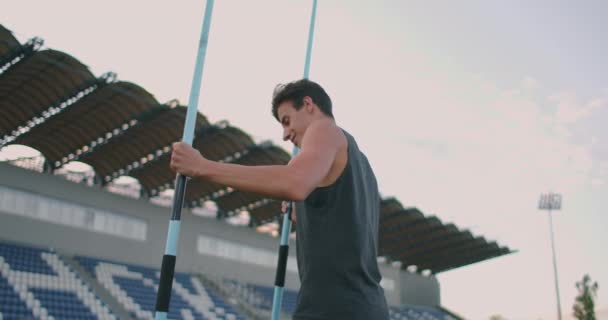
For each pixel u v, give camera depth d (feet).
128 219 116.06
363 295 9.35
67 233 103.60
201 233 131.03
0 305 81.92
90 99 94.22
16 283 87.61
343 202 9.39
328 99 10.29
